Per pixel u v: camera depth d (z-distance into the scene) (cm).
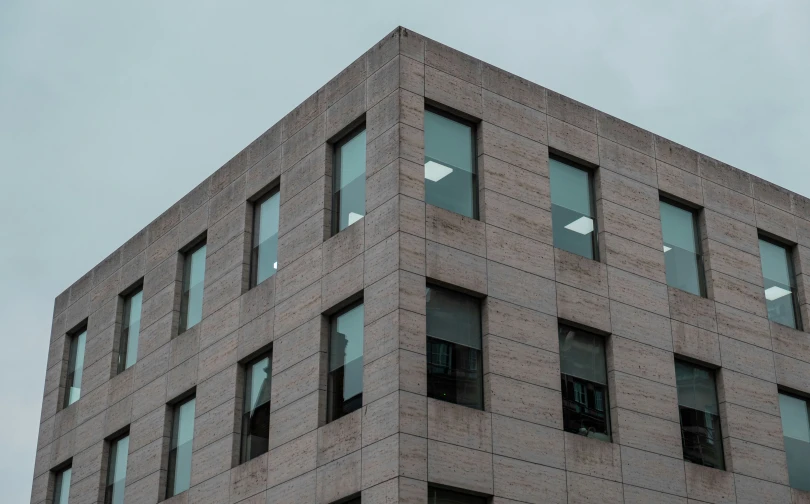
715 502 3131
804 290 3666
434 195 2972
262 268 3384
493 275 2955
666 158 3481
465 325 2895
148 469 3528
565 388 2997
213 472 3244
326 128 3231
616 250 3238
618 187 3325
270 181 3409
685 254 3441
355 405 2862
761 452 3294
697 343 3291
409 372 2725
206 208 3684
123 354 3941
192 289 3684
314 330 3034
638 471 3012
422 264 2845
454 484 2689
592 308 3111
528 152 3169
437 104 3056
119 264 4075
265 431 3150
